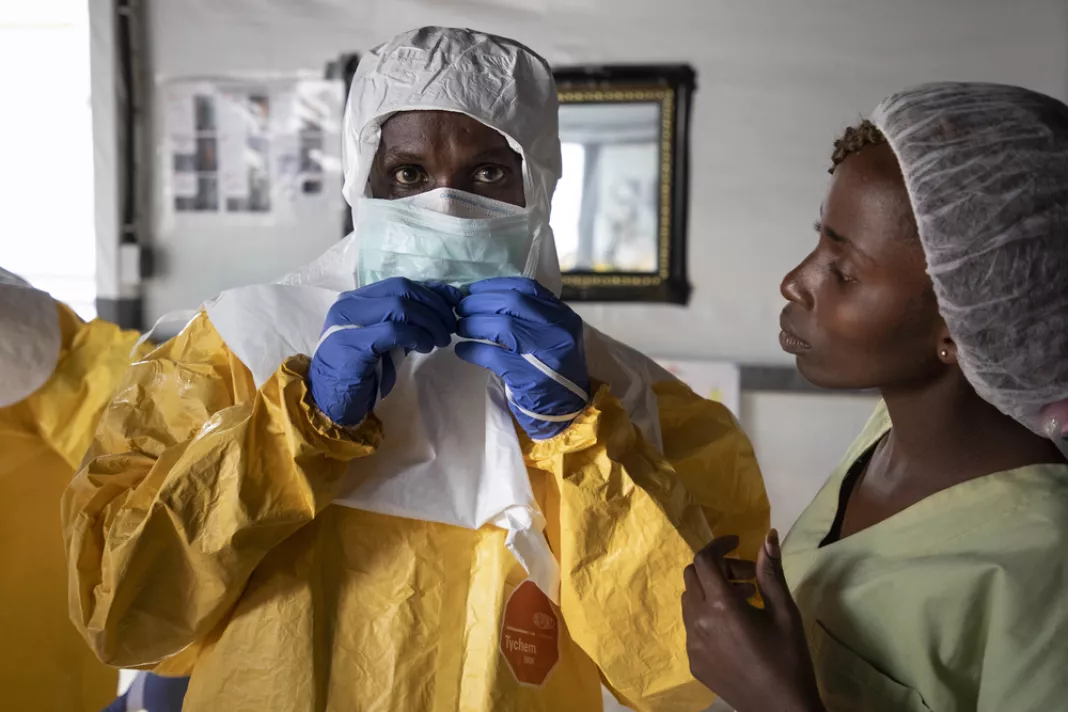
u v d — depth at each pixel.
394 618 0.77
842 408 2.39
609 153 2.39
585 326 0.97
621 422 0.83
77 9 2.58
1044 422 0.72
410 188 0.88
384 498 0.79
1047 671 0.62
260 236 2.54
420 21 2.43
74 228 2.67
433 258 0.84
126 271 2.54
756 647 0.65
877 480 0.84
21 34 2.60
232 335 0.83
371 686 0.76
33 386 1.01
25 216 2.67
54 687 1.05
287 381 0.73
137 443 0.79
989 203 0.65
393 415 0.83
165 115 2.52
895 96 0.73
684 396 1.02
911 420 0.77
